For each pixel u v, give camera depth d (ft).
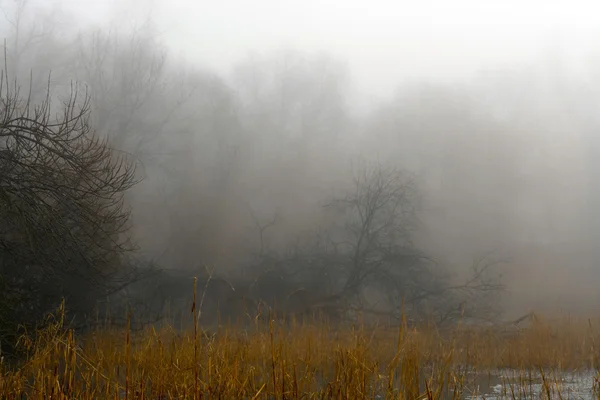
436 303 90.89
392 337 52.08
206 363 23.12
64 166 43.88
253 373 23.39
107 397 20.68
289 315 77.71
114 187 44.83
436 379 29.27
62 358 24.03
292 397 21.83
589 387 33.50
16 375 21.47
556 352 43.09
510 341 51.65
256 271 98.02
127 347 19.19
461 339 53.16
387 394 20.79
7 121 40.57
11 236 45.21
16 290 43.06
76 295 48.85
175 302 86.17
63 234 43.14
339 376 22.30
